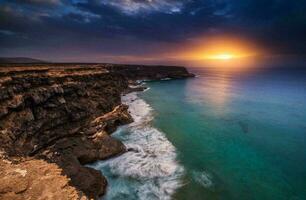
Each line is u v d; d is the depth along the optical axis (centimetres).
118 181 1653
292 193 1570
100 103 3338
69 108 2573
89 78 3706
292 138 2698
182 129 3016
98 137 2206
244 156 2177
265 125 3253
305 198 1512
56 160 1633
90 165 1877
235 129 3056
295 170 1905
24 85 2153
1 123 1706
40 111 2191
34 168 1151
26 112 2020
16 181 1010
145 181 1664
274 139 2664
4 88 1892
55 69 3450
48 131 2162
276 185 1669
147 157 2077
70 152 1816
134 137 2627
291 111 4191
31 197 911
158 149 2280
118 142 2222
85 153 1888
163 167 1886
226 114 3938
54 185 1009
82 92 3072
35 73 2595
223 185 1648
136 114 3812
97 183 1486
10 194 915
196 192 1545
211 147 2395
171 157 2100
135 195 1488
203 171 1852
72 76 3144
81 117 2634
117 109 3406
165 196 1486
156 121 3391
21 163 1212
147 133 2788
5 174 1067
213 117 3706
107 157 1997
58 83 2695
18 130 1805
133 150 2219
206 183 1664
